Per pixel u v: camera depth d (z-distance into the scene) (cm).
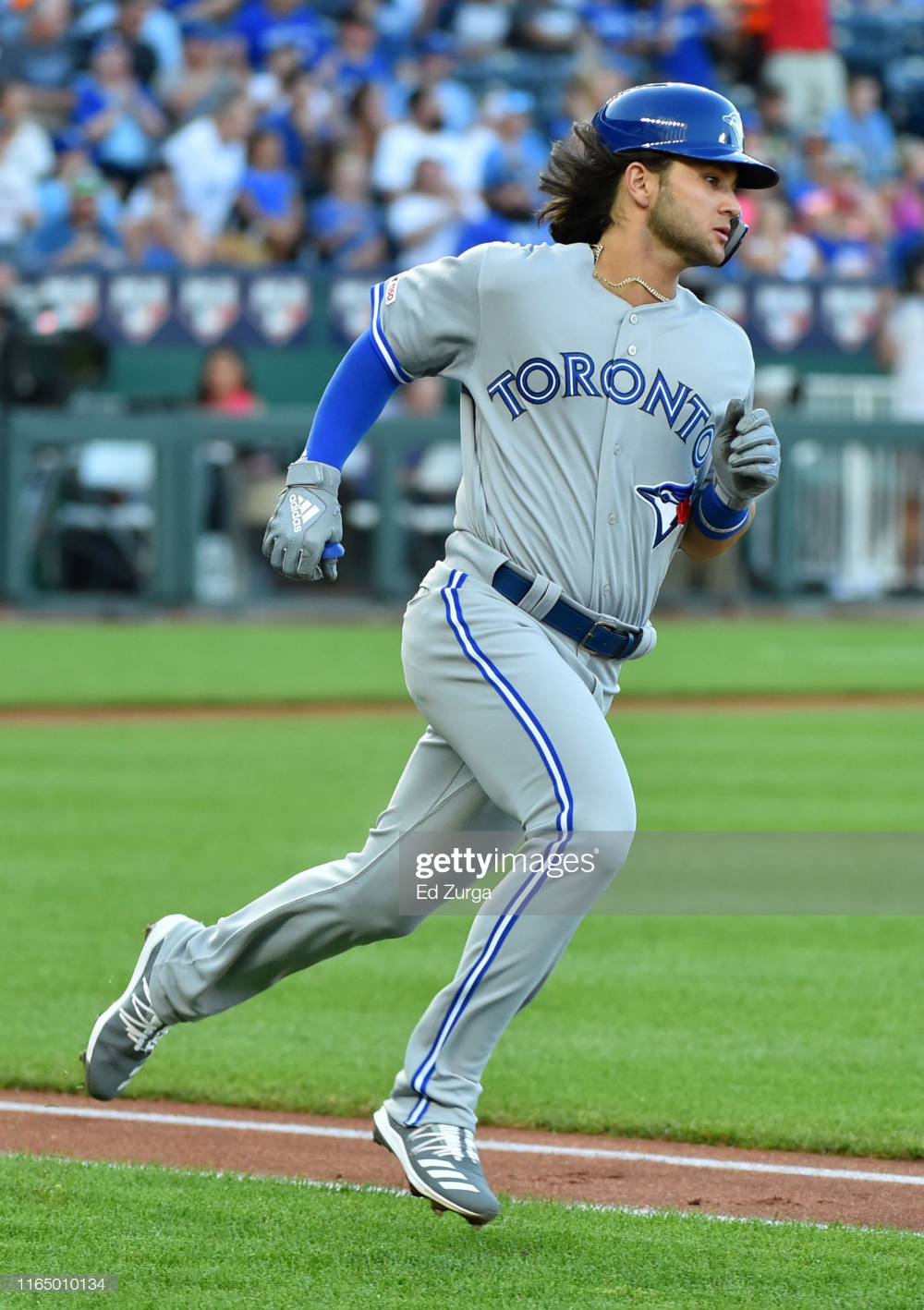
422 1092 1120
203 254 6656
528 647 1122
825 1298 1010
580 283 1137
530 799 1106
